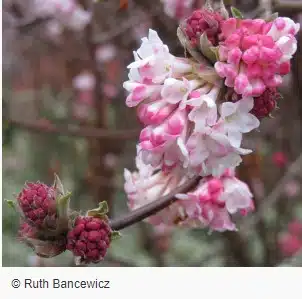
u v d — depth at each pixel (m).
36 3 0.59
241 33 0.28
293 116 0.66
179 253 0.73
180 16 0.44
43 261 0.54
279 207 0.70
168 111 0.29
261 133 0.65
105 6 0.59
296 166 0.54
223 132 0.28
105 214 0.31
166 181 0.35
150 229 0.74
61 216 0.30
